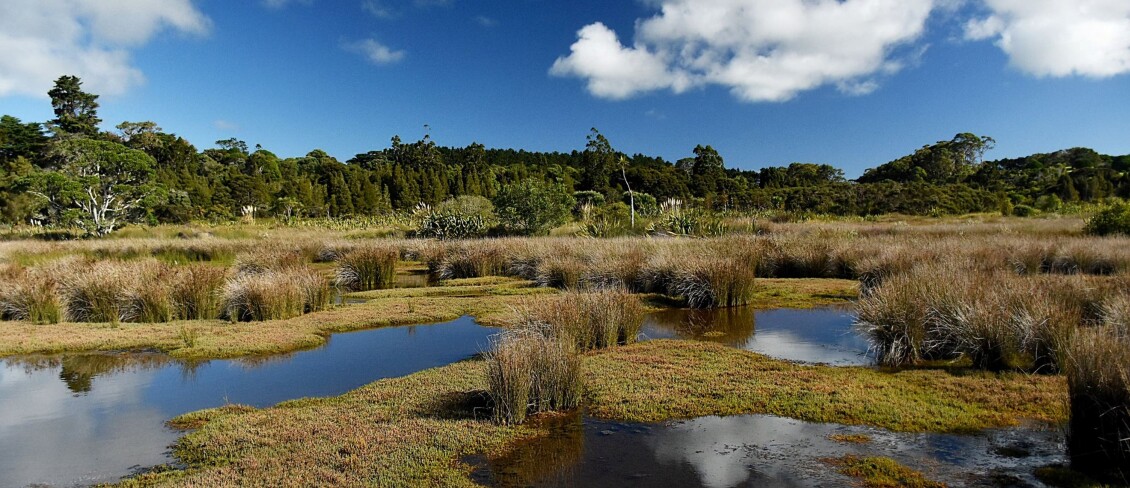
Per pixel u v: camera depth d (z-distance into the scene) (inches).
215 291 448.5
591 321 330.3
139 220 1596.9
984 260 522.0
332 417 220.5
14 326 399.2
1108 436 165.8
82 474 180.7
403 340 362.6
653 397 236.7
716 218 1029.2
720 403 228.5
